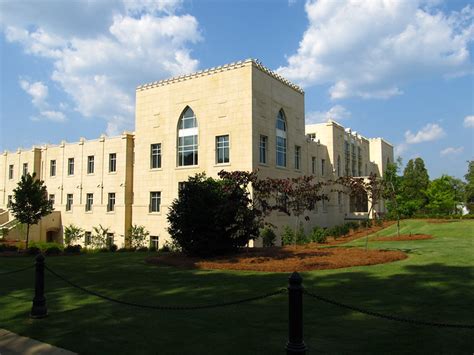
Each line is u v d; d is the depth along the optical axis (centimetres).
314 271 1461
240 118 3166
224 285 1245
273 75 3475
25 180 2855
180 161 3497
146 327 812
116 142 4038
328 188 4759
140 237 3400
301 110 3984
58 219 4444
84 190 4275
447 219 4991
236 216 1894
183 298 1075
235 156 3164
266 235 2836
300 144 3928
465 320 798
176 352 669
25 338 762
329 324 797
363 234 3491
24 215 2769
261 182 1958
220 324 820
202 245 1925
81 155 4366
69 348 703
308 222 4097
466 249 2033
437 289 1089
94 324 841
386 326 778
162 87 3650
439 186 5038
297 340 559
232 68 3247
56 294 1162
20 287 1284
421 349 651
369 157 6769
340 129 5250
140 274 1519
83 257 2220
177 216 2011
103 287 1264
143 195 3681
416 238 2800
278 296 1063
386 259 1666
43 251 2530
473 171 7425
